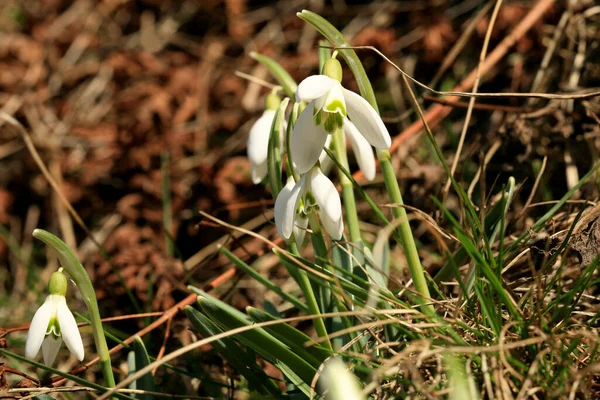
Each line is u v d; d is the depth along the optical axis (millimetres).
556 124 902
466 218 766
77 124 1208
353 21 1257
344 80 1132
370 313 722
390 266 888
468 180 919
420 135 961
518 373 710
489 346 711
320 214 726
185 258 1025
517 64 1001
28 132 1223
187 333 841
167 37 1343
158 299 883
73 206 1110
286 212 722
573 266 791
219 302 737
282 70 782
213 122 1170
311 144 715
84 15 1398
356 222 781
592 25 956
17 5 1447
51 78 1315
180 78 1199
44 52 1339
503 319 750
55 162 1147
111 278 906
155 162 1098
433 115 926
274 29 1289
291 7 1311
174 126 1145
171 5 1386
